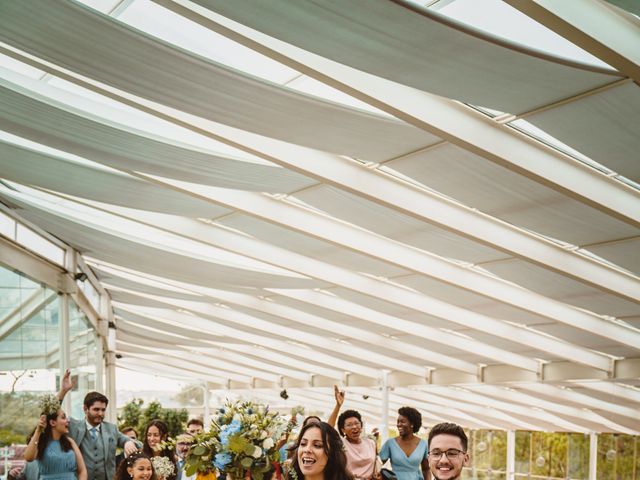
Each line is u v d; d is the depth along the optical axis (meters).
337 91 8.16
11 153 10.23
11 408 10.67
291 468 5.35
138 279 19.98
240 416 5.90
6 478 9.55
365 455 8.11
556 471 34.56
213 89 7.43
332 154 10.05
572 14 5.96
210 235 14.11
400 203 10.78
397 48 6.23
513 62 6.45
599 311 15.29
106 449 8.78
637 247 11.26
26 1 6.28
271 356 31.56
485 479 38.75
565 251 12.66
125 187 11.09
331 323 22.22
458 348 21.33
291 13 5.81
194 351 34.66
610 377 20.58
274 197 12.20
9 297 11.09
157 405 39.25
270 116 7.98
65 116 8.48
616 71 6.73
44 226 13.12
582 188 9.46
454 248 12.86
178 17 7.08
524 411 31.36
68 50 7.00
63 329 13.88
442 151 9.03
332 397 38.56
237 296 20.88
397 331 20.86
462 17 6.77
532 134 8.85
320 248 13.88
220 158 9.41
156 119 9.51
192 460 5.92
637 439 30.42
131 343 34.62
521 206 10.47
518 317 16.86
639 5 5.07
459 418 36.75
